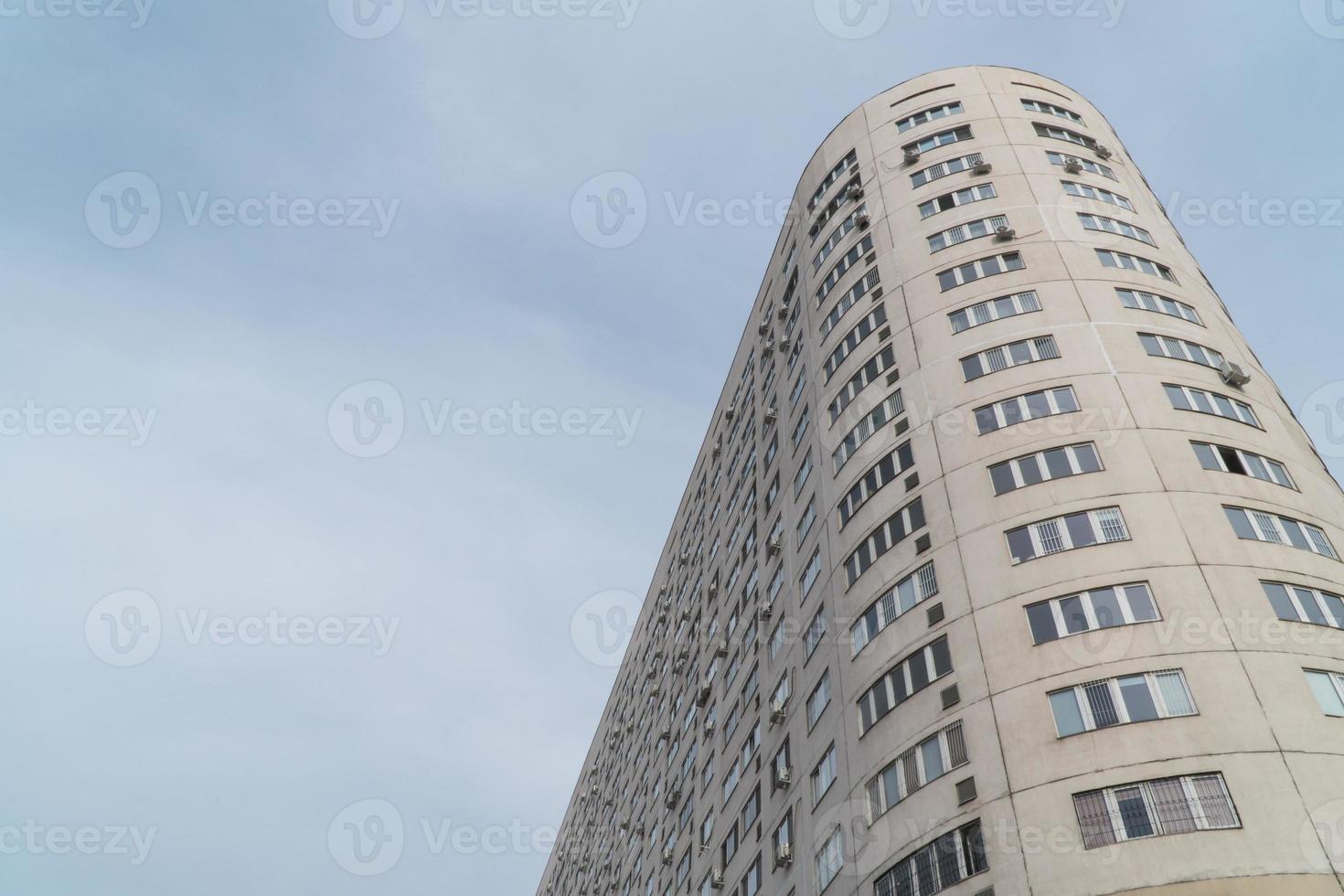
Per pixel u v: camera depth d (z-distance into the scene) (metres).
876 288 42.81
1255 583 26.89
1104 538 28.42
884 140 50.31
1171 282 38.56
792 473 44.81
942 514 31.89
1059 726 24.84
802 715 35.50
